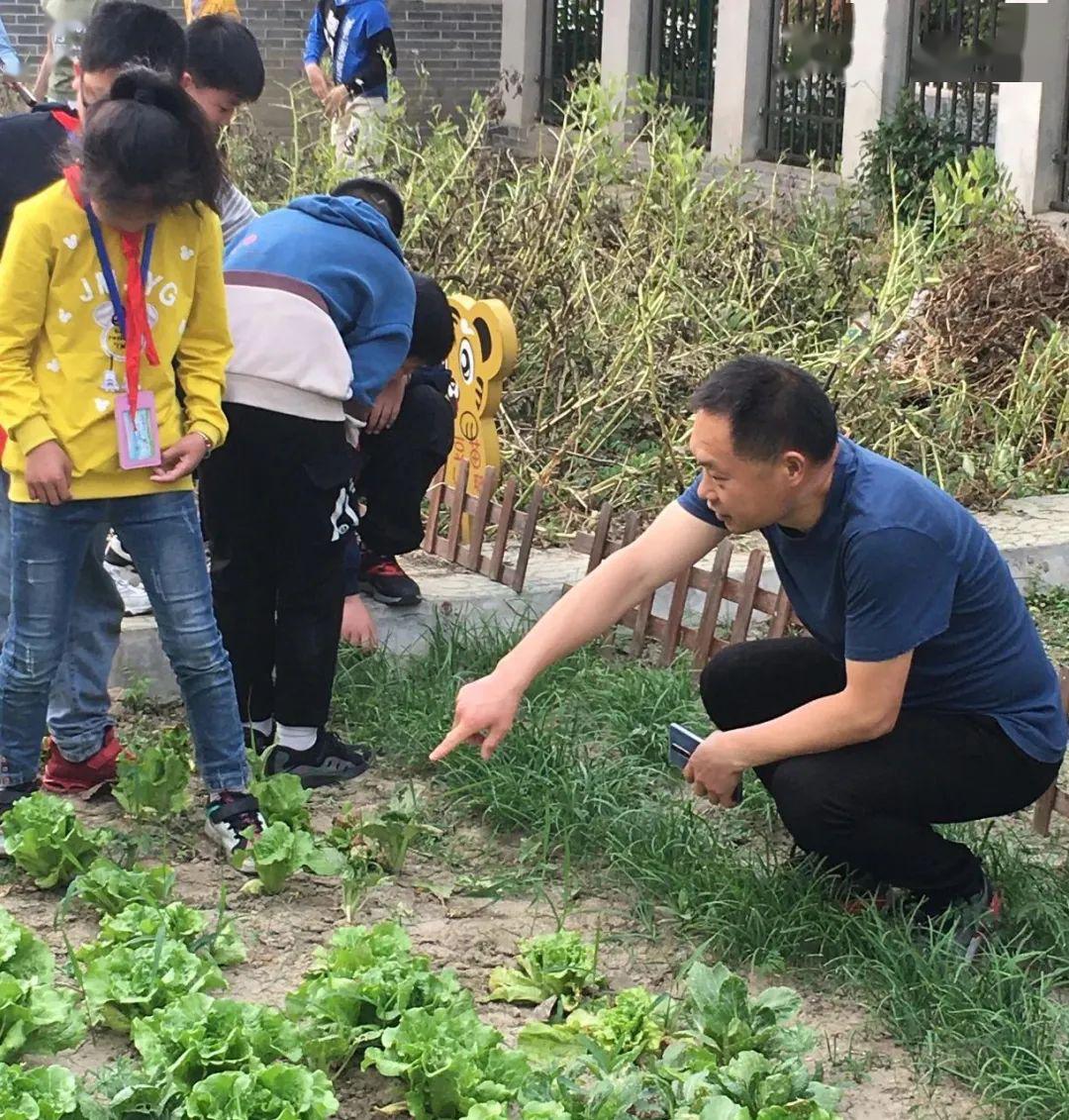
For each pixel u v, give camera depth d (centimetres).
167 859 410
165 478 384
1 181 390
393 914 388
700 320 748
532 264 740
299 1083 299
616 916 390
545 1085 307
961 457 702
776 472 338
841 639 365
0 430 385
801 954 369
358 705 496
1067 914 376
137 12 386
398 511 526
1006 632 362
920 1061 332
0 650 430
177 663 402
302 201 444
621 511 663
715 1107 295
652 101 822
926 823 370
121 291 372
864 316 813
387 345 445
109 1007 334
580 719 491
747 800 441
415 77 1794
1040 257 792
